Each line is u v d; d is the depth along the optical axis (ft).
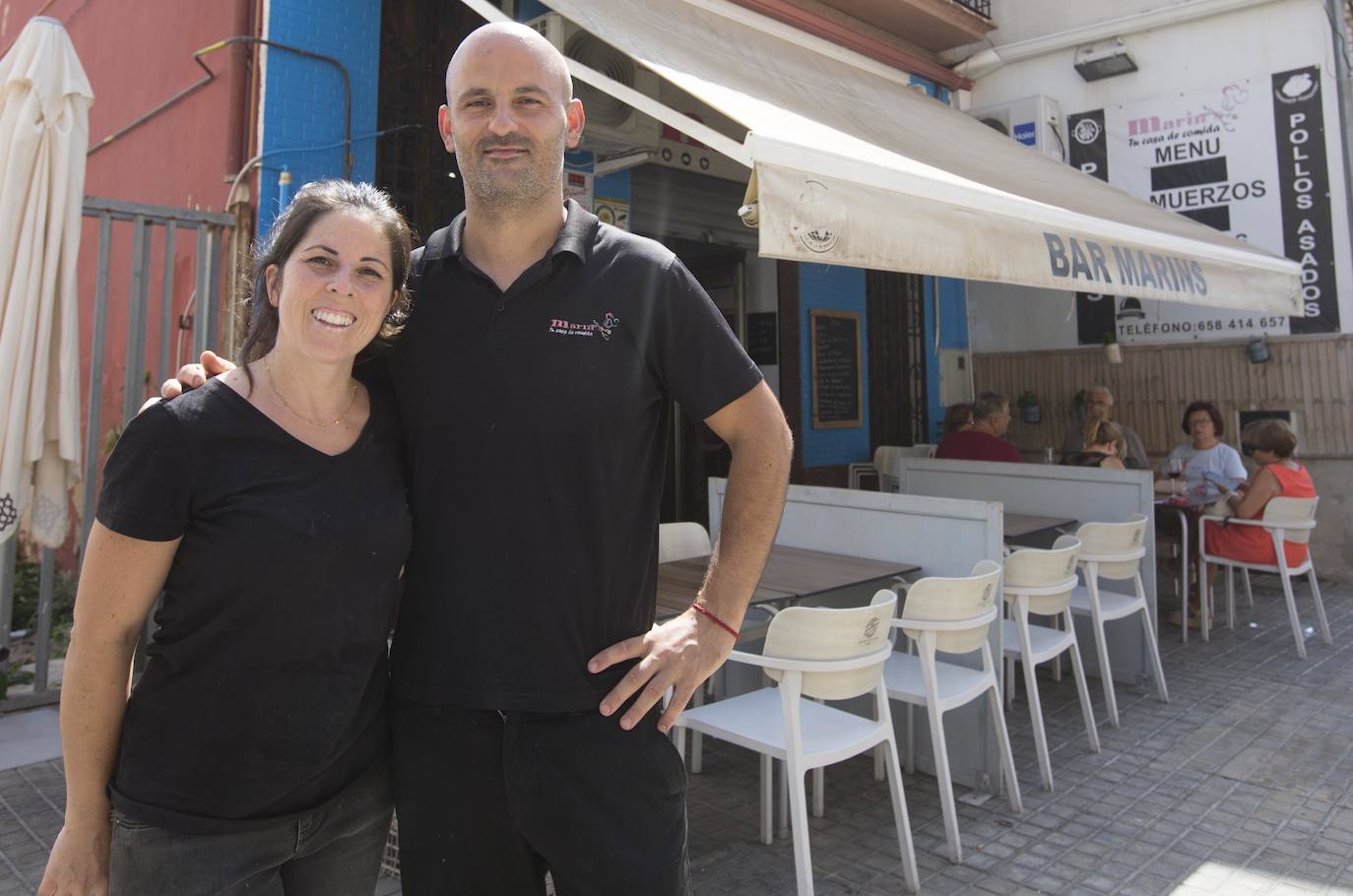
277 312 5.86
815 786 12.44
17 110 13.76
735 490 6.10
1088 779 13.52
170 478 5.08
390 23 18.39
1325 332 27.04
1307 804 12.63
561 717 5.72
